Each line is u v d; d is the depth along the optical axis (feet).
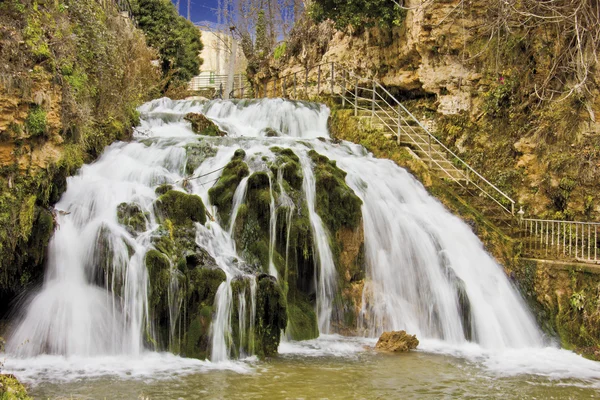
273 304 33.94
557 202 48.60
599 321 40.40
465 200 51.88
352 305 40.16
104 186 37.14
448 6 58.85
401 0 63.10
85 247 33.24
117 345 31.19
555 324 42.09
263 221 38.14
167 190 38.17
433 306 41.24
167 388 26.43
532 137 50.62
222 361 31.55
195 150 44.06
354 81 69.62
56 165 35.29
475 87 57.52
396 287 41.91
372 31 69.00
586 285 41.83
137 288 31.63
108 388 25.99
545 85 49.88
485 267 44.62
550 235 47.47
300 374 29.99
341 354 34.42
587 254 45.60
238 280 32.83
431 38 59.82
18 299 32.78
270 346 33.71
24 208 32.65
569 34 48.93
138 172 40.91
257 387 27.32
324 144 51.49
